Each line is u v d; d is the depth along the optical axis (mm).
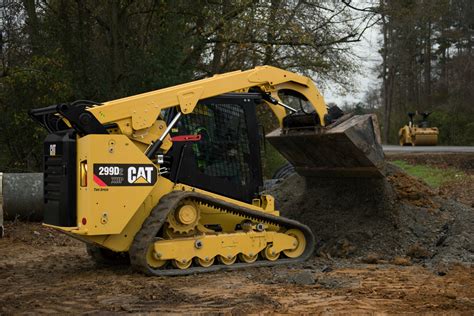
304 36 19234
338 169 9508
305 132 9086
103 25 18469
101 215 7180
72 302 6281
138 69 17625
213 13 18859
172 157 8047
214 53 20531
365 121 8820
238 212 8297
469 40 53594
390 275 7508
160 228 7703
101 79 17734
